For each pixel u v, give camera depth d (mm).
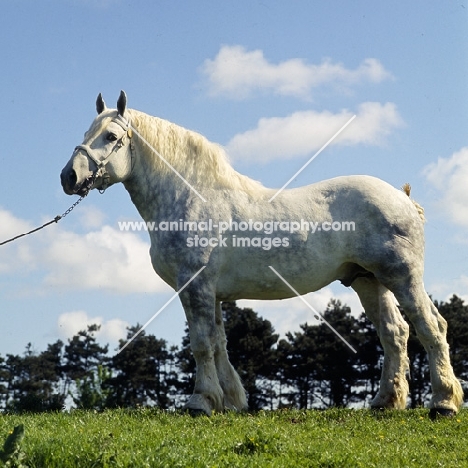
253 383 27062
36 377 34500
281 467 6703
